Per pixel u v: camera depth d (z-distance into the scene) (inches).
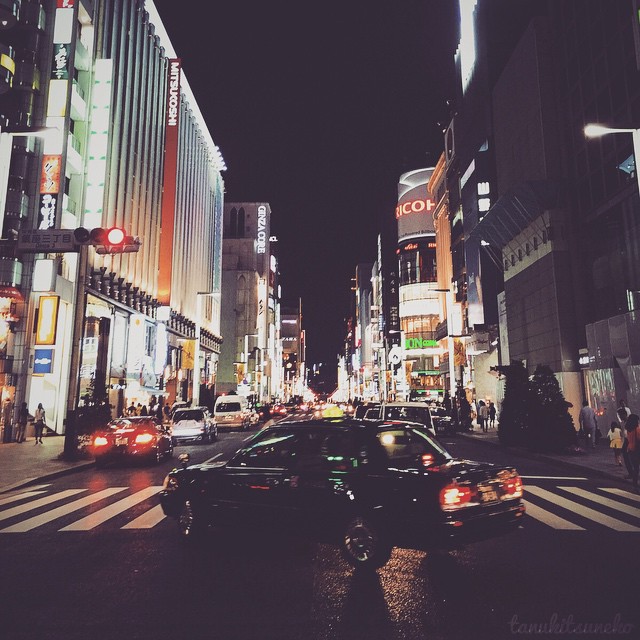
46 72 1224.8
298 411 2819.9
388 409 705.6
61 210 1175.0
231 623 183.2
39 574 240.8
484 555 265.6
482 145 1870.1
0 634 176.4
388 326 4682.6
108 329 1519.4
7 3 1177.4
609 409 961.5
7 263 1079.6
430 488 226.5
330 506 242.5
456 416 1322.6
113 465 700.0
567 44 1201.4
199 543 284.8
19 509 404.8
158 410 1416.1
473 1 2094.0
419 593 210.8
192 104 2519.7
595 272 1090.1
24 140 1156.5
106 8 1480.1
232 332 3816.4
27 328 1103.0
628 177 962.7
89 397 817.5
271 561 256.5
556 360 1171.3
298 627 179.5
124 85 1646.2
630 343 906.1
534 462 692.7
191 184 2474.2
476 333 1820.9
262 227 4805.6
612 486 494.0
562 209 1199.6
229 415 1456.7
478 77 1924.2
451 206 2504.9
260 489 262.2
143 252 1835.6
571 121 1181.7
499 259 1637.6
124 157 1628.9
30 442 1034.1
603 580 226.1
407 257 4116.6
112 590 217.8
